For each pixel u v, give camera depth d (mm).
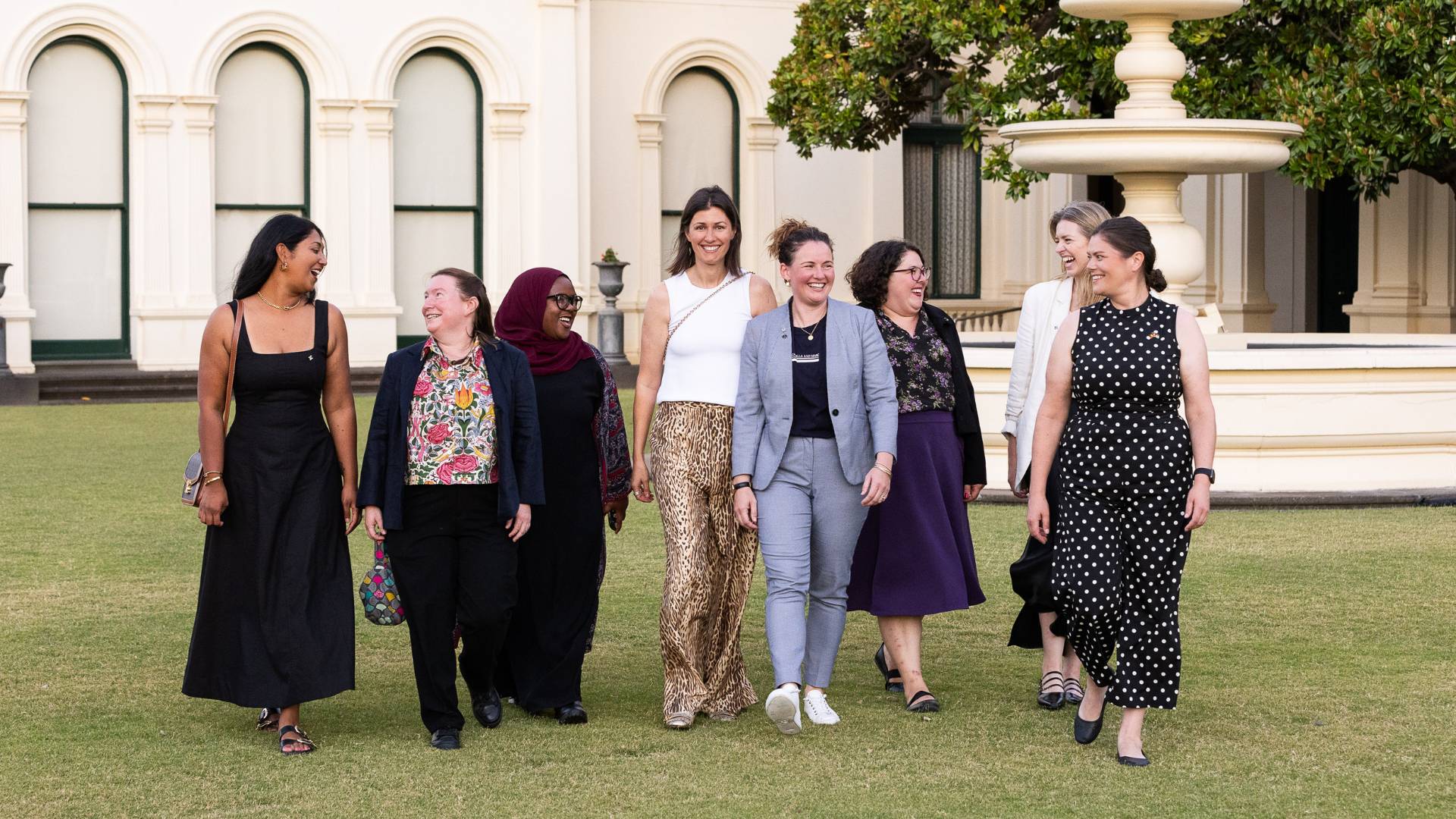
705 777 5098
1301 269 21625
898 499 5883
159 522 10000
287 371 5375
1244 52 15547
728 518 5848
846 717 5848
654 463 5859
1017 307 24750
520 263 21672
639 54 22844
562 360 5887
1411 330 19438
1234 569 8344
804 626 5742
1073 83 16438
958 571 5902
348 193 20750
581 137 21922
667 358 5898
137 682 6316
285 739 5395
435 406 5500
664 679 6355
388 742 5531
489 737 5598
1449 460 10914
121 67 19812
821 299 5680
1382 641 6852
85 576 8367
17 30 19188
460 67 21375
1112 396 5184
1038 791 4934
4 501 10797
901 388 5938
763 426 5711
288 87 20578
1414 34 13398
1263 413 10516
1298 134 10875
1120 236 5215
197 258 20094
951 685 6312
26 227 19344
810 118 17922
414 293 21453
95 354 19984
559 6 21484
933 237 24922
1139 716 5230
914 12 16891
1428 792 4906
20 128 19203
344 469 5586
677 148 23391
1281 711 5805
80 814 4738
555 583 5867
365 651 6930
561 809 4781
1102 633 5242
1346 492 10508
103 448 13805
